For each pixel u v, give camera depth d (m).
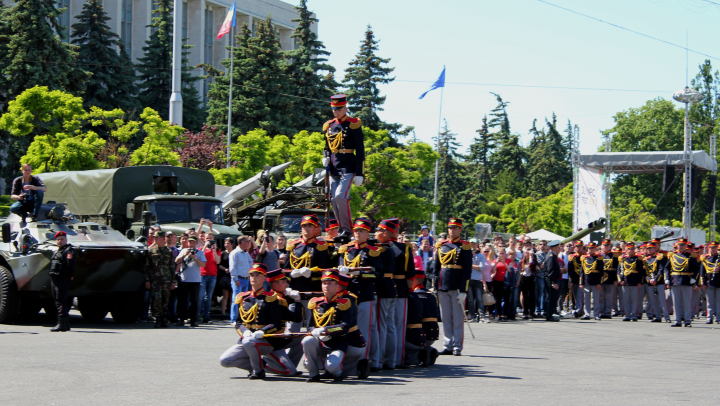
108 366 9.40
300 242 9.91
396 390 8.06
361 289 9.41
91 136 33.28
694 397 7.94
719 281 20.50
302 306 9.37
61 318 13.84
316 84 59.97
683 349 13.58
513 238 21.47
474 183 81.81
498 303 19.95
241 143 38.72
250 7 89.12
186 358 10.38
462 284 11.71
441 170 79.44
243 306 8.92
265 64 56.62
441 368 10.27
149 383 8.16
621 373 10.01
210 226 18.36
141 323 16.48
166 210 19.44
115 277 15.48
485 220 68.81
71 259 13.88
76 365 9.41
